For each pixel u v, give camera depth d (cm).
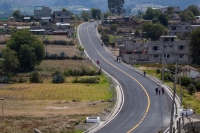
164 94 17275
